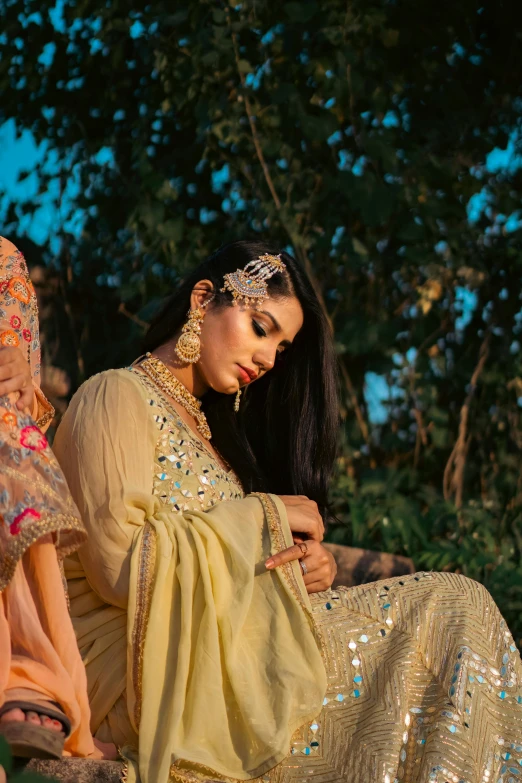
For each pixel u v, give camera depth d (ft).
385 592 9.40
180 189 20.48
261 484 11.58
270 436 12.30
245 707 8.40
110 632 8.89
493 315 20.99
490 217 20.97
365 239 20.39
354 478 20.42
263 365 10.83
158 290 20.08
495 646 9.27
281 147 19.66
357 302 20.58
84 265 20.86
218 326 10.74
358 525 17.60
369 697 8.82
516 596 16.67
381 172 19.98
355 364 20.75
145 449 9.52
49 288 20.72
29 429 8.24
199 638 8.54
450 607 9.32
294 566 9.18
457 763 8.48
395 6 19.76
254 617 8.97
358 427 20.35
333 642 9.04
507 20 20.49
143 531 8.91
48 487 8.05
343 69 19.33
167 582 8.75
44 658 7.80
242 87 19.21
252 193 20.16
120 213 20.58
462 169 20.66
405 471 20.10
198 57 19.40
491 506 20.75
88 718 8.05
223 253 11.17
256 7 19.29
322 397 12.13
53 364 20.43
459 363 21.09
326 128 19.34
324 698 8.77
